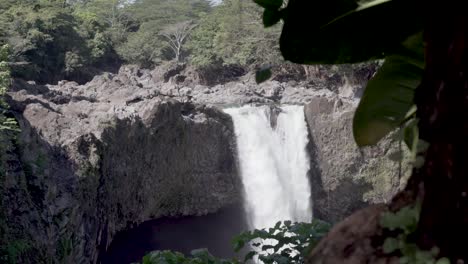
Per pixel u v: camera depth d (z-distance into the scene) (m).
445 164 1.73
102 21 77.62
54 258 29.33
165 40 82.31
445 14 1.77
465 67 1.70
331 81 60.66
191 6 95.69
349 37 2.38
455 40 1.73
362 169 46.44
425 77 1.89
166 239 44.66
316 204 48.31
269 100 55.09
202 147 44.41
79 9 89.56
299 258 4.82
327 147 47.03
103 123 36.41
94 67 67.19
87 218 34.00
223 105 52.19
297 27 2.36
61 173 31.88
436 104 1.80
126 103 41.19
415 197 1.88
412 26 2.30
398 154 2.44
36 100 36.12
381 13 2.28
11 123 27.91
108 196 37.53
